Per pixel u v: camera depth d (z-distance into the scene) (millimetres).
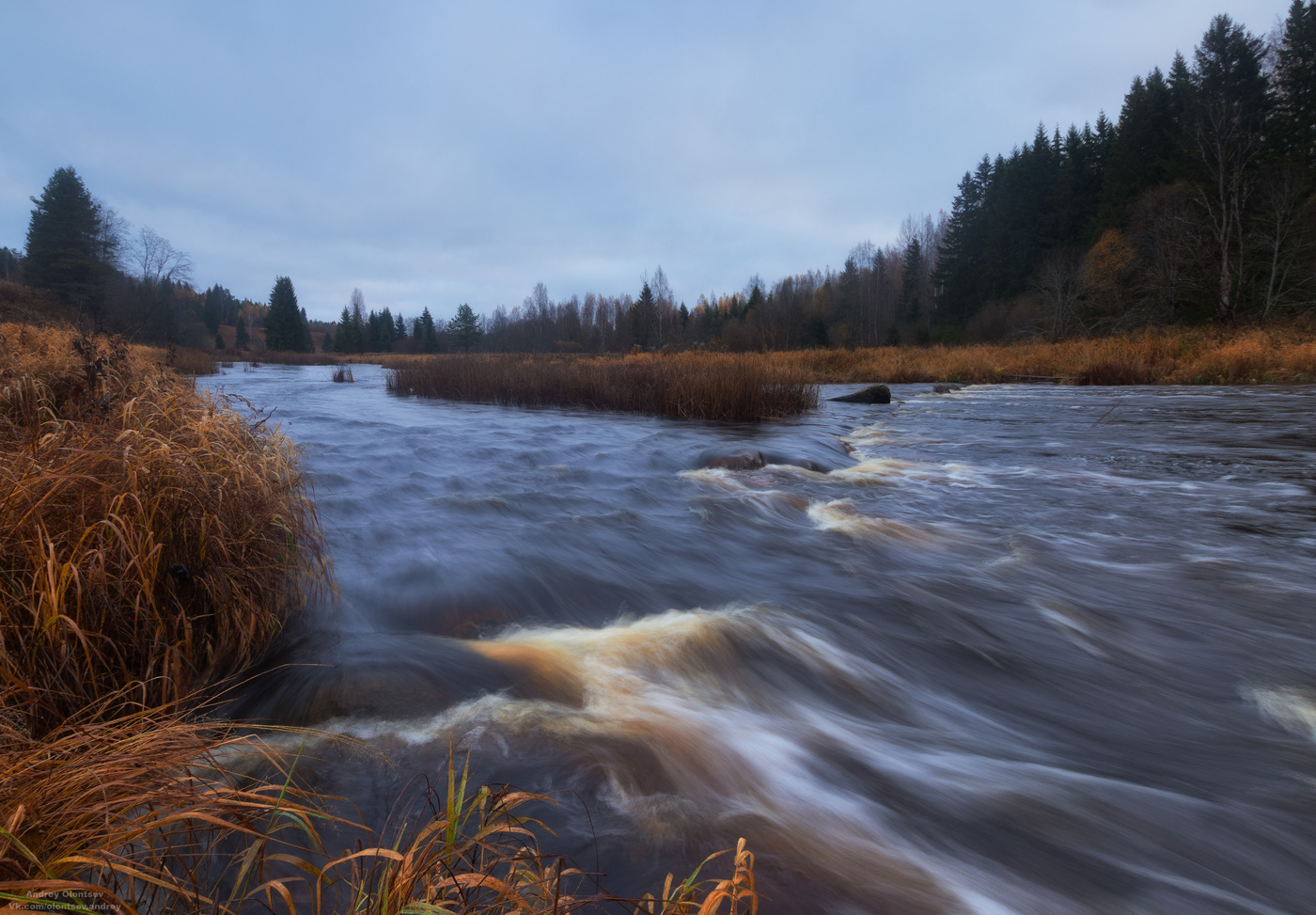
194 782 1607
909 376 26438
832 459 8844
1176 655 3371
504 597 3811
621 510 6012
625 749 2340
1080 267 43625
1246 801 2279
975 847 2023
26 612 2334
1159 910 1820
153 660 2455
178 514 2928
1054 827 2129
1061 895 1850
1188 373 20797
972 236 66938
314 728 2312
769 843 1954
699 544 5102
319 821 1836
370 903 1386
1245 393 16469
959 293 63938
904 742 2635
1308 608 3875
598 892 1669
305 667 2736
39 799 1392
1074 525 5645
